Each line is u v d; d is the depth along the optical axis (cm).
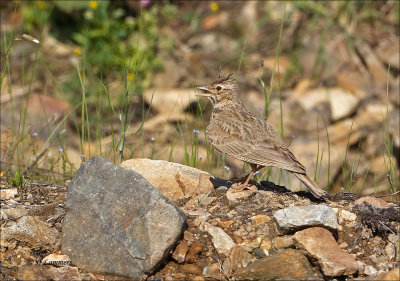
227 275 864
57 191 1060
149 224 859
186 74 2019
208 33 2209
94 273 856
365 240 913
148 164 1075
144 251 849
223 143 1078
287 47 2159
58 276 834
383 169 1606
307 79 2061
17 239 880
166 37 2136
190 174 1064
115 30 2003
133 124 1672
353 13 2180
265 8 2262
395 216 932
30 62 1928
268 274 846
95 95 1775
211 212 972
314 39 2142
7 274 841
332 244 877
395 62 2023
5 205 986
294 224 890
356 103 1883
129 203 888
